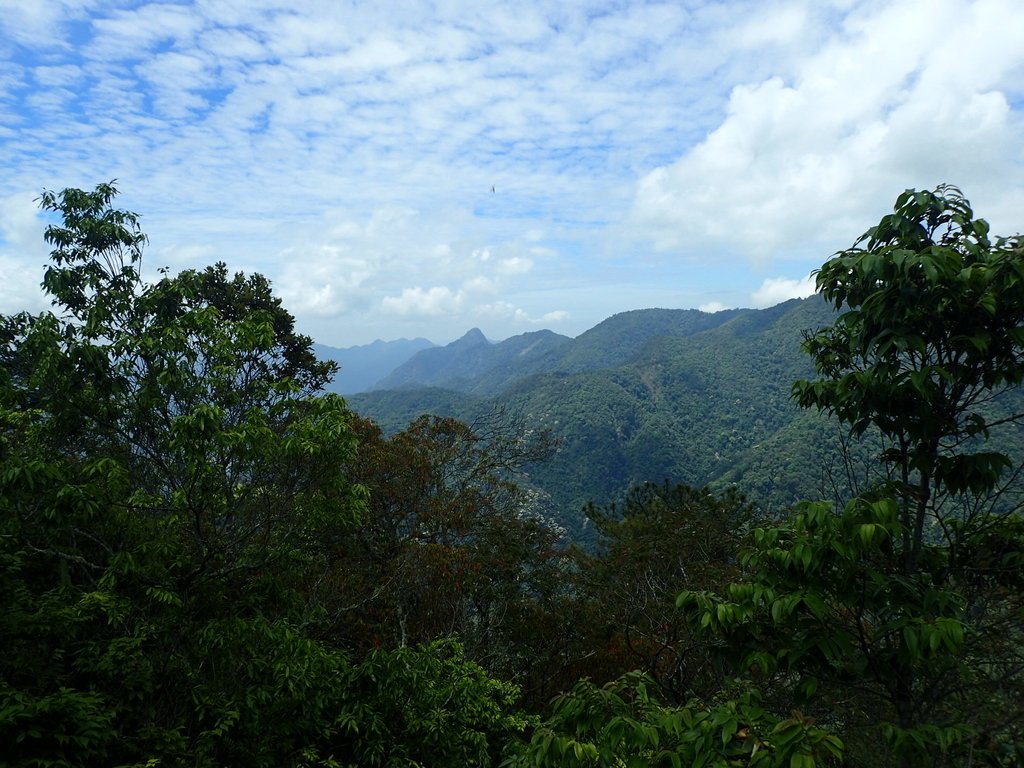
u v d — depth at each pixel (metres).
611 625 12.12
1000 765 2.29
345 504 6.48
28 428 5.71
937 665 2.52
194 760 4.95
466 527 14.30
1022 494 2.65
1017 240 2.45
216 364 6.21
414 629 10.89
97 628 5.58
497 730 6.97
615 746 2.25
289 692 5.69
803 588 2.47
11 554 5.39
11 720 3.69
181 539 6.42
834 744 1.95
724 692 3.01
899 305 2.52
